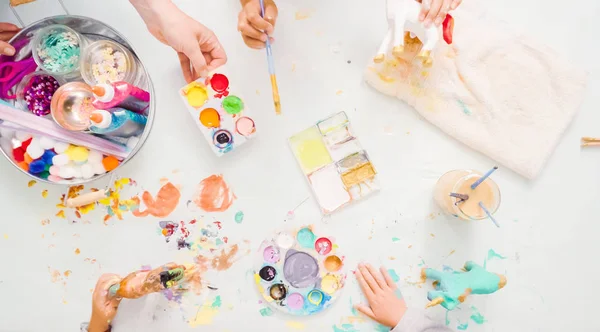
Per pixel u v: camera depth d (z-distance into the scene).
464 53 1.07
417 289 1.09
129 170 1.10
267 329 1.09
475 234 1.10
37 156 1.01
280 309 1.07
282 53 1.11
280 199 1.10
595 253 1.09
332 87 1.10
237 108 1.03
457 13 1.08
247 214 1.10
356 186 1.09
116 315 1.10
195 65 0.96
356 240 1.09
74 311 1.11
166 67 1.10
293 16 1.11
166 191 1.10
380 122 1.10
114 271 1.11
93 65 1.03
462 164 1.10
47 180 1.01
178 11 0.93
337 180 1.09
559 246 1.09
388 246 1.09
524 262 1.09
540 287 1.09
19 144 1.01
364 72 1.09
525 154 1.06
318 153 1.09
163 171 1.10
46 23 1.01
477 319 1.09
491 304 1.09
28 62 1.02
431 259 1.09
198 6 1.11
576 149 1.09
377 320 1.06
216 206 1.10
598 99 1.09
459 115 1.08
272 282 1.08
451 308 0.98
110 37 1.07
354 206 1.10
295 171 1.10
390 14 0.93
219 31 1.11
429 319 1.04
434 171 1.10
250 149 1.10
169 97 1.10
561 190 1.10
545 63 1.07
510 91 1.07
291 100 1.10
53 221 1.11
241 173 1.10
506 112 1.07
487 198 1.00
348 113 1.10
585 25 1.10
